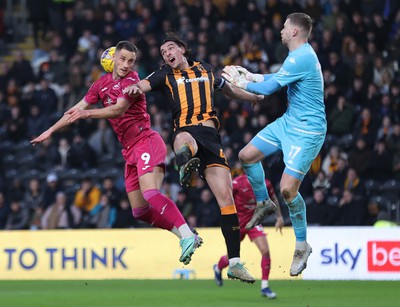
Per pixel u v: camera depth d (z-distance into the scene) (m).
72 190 50.31
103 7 58.50
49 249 40.91
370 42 53.44
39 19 60.16
